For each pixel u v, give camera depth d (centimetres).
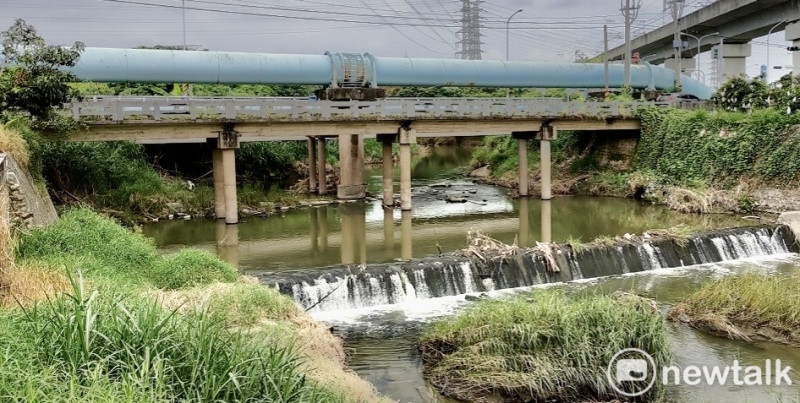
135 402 665
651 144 4134
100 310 815
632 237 2403
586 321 1390
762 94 4022
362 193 3984
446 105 3438
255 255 2516
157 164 3972
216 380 777
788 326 1608
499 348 1373
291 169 4772
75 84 3866
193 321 880
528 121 3800
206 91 5000
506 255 2138
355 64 3762
